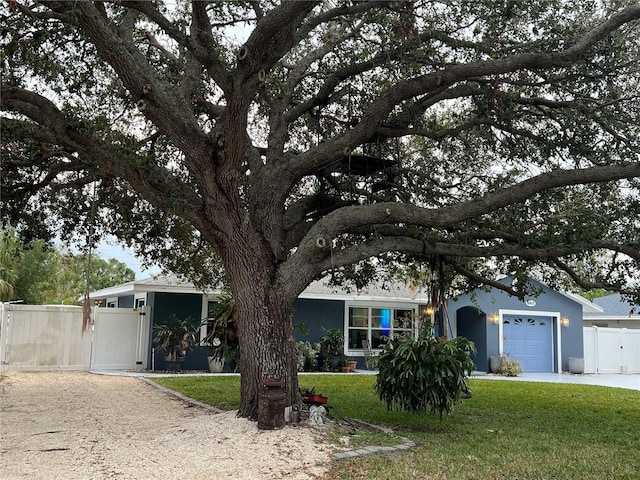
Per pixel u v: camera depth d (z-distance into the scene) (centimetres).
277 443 682
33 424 826
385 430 824
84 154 791
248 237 811
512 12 892
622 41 880
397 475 600
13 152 962
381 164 989
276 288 815
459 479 598
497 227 1056
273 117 980
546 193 1021
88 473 571
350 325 2106
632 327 2808
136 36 1052
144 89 722
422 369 860
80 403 1042
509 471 642
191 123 756
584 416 1069
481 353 2138
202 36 731
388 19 859
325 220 836
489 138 1117
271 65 822
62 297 3716
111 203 1141
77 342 1700
